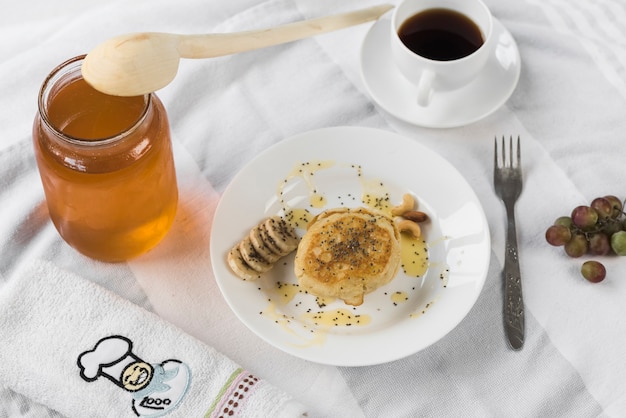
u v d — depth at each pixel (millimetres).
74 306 1021
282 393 994
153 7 1209
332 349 1002
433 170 1089
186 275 1075
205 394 996
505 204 1106
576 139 1143
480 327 1052
